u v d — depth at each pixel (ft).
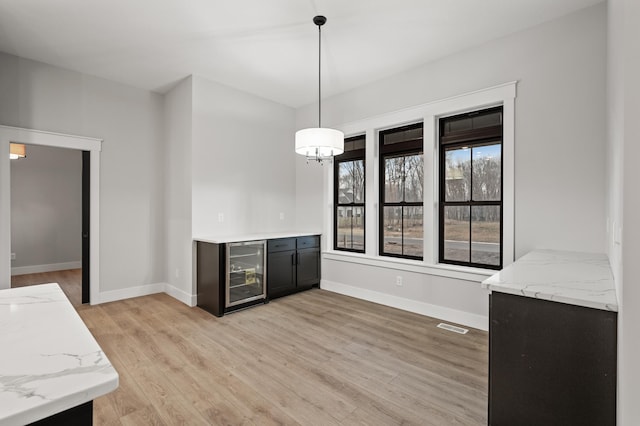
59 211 20.45
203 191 13.73
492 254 11.05
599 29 8.63
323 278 15.99
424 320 11.59
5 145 11.37
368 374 7.93
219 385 7.45
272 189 16.40
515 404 5.45
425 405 6.72
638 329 3.60
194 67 12.71
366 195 14.29
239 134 15.01
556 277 6.10
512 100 10.07
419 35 10.34
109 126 13.87
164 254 15.46
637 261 3.63
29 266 19.49
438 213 12.30
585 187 8.86
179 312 12.55
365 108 14.29
